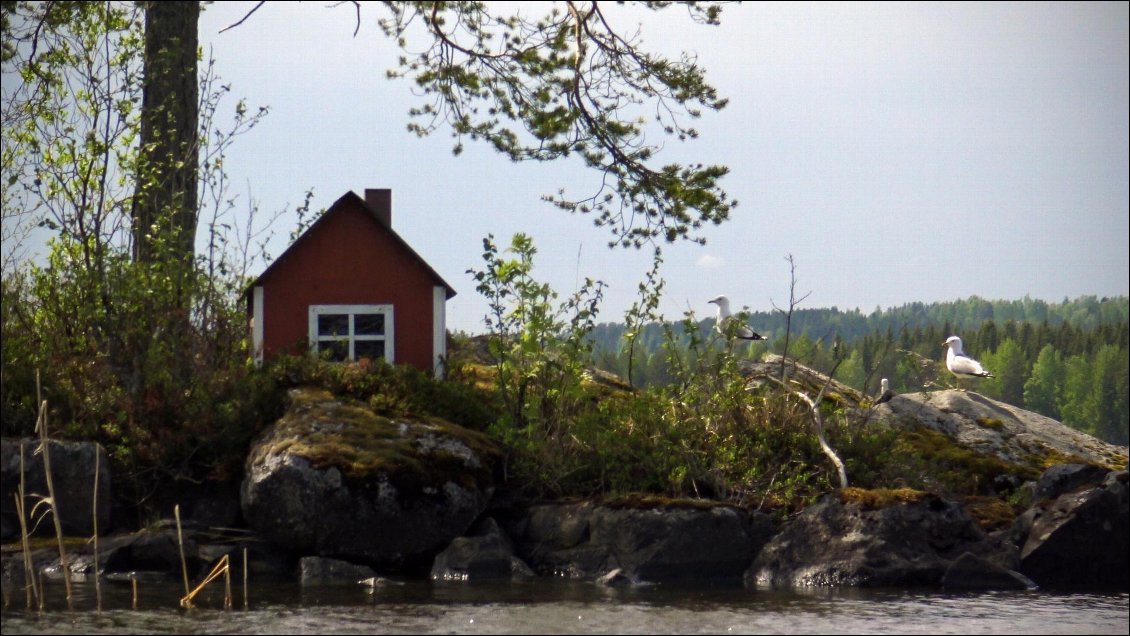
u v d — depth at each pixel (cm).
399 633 2180
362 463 3080
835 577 2886
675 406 3559
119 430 3366
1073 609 2502
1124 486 3023
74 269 3741
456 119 4347
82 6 4184
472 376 4159
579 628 2244
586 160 4306
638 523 3012
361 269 4209
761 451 3384
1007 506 3322
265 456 3127
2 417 3397
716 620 2339
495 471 3359
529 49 4325
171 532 3030
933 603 2573
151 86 4359
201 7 4569
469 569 2995
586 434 3406
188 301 3688
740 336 3712
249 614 2375
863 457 3475
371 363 3856
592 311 3612
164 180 4003
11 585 2712
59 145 3991
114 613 2369
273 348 4147
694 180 4234
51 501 2458
